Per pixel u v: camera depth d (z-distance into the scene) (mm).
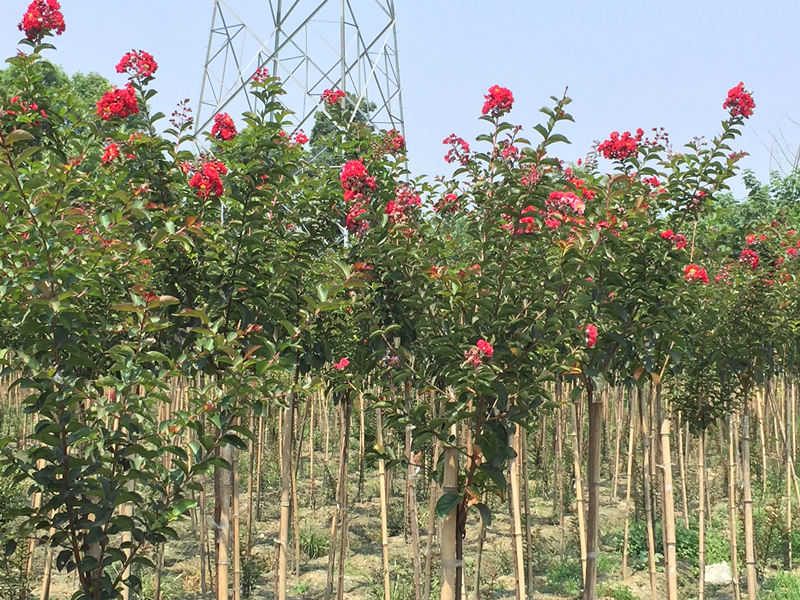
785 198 18969
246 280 5836
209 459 4738
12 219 4457
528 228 5336
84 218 4480
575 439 8609
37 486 4449
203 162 6383
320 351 6840
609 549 11578
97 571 4586
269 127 5918
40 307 4219
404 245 5582
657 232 6141
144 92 6121
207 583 9617
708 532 11805
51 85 34656
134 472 4539
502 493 5750
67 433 4453
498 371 4996
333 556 9477
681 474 12031
